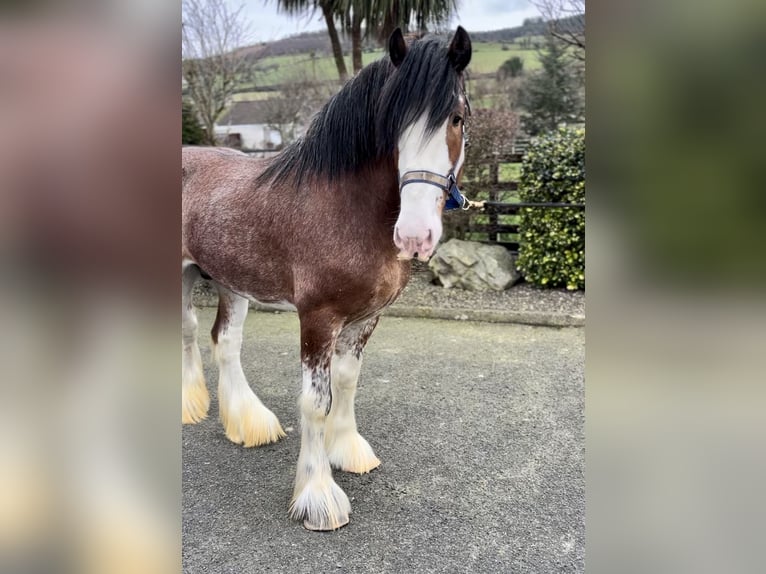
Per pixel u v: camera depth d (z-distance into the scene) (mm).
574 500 1895
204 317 4301
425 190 1373
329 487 1803
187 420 2518
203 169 2119
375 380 2994
